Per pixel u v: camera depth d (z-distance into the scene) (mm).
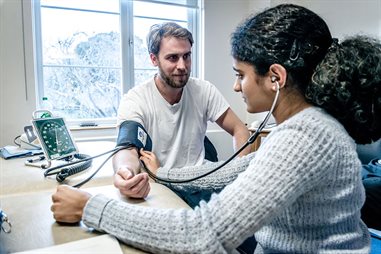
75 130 2422
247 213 510
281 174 519
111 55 2650
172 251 526
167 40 1445
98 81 2631
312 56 611
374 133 638
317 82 600
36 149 1431
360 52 596
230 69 3043
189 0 2846
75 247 553
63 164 1133
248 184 528
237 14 3021
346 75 588
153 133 1515
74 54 2529
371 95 602
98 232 615
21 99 2271
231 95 3084
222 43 2982
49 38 2430
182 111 1559
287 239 609
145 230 552
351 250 585
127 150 1145
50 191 895
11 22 2189
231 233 511
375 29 2482
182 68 1456
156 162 1141
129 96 1531
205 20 2873
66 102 2543
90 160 1164
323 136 542
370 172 1857
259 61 630
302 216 580
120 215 593
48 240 589
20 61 2244
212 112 1670
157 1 2697
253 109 687
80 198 661
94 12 2549
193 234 523
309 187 542
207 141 1746
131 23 2664
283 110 653
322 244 582
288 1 2834
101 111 2670
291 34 608
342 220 577
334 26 2721
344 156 560
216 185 999
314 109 611
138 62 2740
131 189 806
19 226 650
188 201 990
